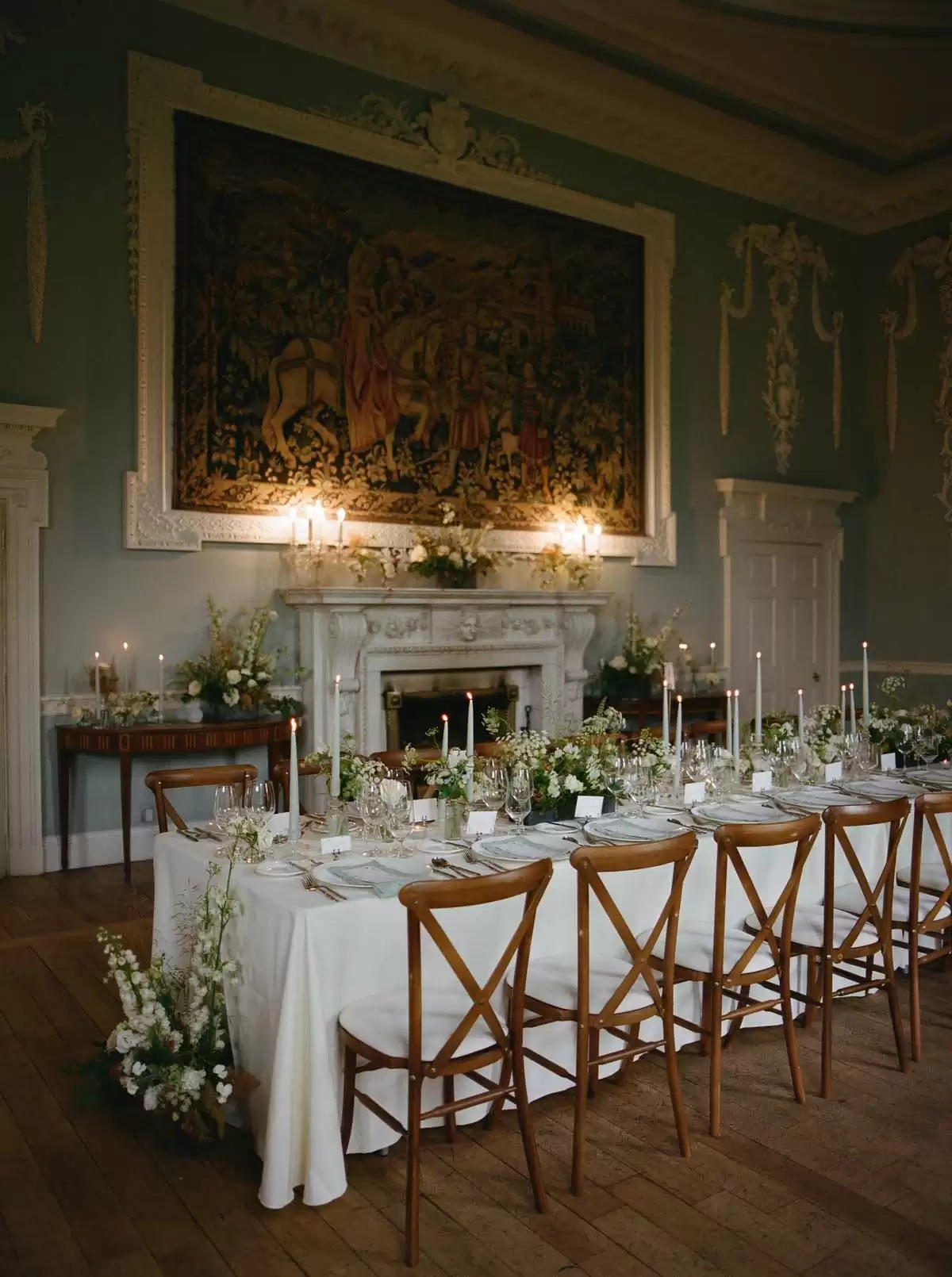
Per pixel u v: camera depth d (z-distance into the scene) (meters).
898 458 10.63
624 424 8.94
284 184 7.14
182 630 6.84
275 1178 2.75
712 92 8.69
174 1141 3.03
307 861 3.30
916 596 10.52
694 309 9.49
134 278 6.59
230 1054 3.11
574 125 8.58
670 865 3.62
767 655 10.01
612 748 4.11
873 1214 2.76
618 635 8.97
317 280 7.29
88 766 6.51
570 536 8.58
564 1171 2.97
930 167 9.92
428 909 2.58
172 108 6.68
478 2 7.37
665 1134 3.18
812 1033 3.97
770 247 10.04
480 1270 2.53
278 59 7.12
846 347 10.73
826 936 3.46
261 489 7.07
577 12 7.54
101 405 6.52
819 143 9.60
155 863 3.64
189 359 6.78
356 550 7.16
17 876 6.19
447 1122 3.13
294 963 2.80
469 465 8.04
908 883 4.22
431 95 7.84
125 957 3.16
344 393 7.42
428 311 7.82
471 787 3.68
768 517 9.98
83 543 6.48
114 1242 2.63
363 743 7.12
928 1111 3.33
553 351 8.49
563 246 8.54
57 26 6.34
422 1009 2.85
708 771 4.44
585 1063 2.88
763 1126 3.23
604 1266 2.54
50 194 6.33
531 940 2.87
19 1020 4.02
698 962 3.27
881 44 7.98
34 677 6.27
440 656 7.50
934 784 4.80
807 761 4.74
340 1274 2.51
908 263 10.48
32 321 6.28
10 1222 2.71
